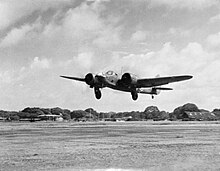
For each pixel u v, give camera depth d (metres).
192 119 180.50
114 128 62.22
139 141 29.94
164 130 52.72
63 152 21.47
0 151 22.17
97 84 46.25
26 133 44.00
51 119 199.62
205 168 15.25
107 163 16.86
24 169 15.32
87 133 43.84
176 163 16.69
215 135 38.38
